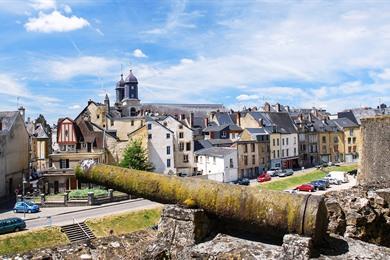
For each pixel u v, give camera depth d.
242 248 6.39
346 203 9.64
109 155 55.25
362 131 15.82
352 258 5.83
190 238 6.91
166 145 57.16
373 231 9.60
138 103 88.06
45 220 32.56
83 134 55.47
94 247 7.46
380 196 10.09
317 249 6.09
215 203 6.95
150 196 7.71
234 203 6.77
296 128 77.38
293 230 6.16
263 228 6.50
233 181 57.38
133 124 61.16
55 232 29.66
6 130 45.34
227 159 58.34
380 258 5.89
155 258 7.06
